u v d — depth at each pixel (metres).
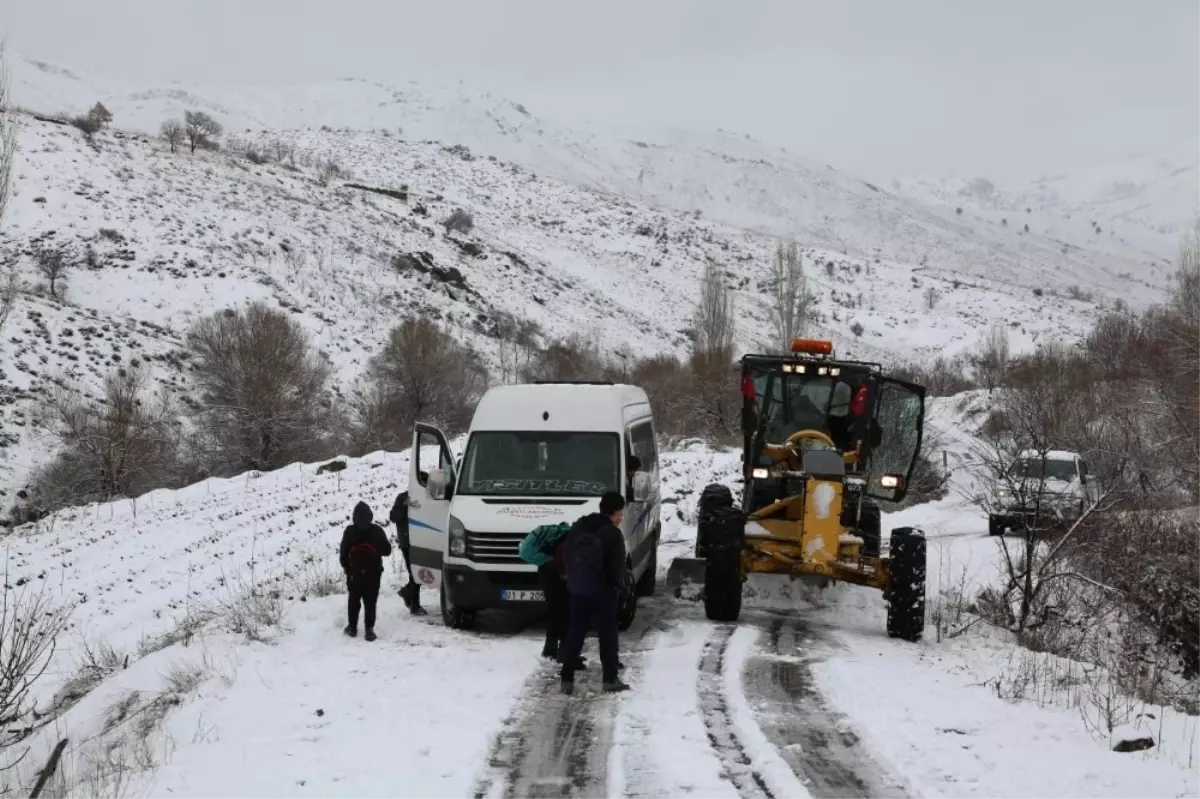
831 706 8.52
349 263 70.62
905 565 11.43
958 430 33.44
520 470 12.18
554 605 9.97
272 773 6.93
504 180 180.25
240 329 39.59
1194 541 15.75
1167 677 13.10
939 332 130.12
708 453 30.41
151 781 6.92
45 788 7.74
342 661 10.01
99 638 15.91
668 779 6.80
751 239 197.62
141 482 35.12
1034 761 7.07
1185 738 7.99
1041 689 9.34
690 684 9.19
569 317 85.44
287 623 12.09
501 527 11.25
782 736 7.68
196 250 61.41
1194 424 23.41
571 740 7.67
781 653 10.41
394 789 6.60
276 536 22.23
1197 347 26.45
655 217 179.00
